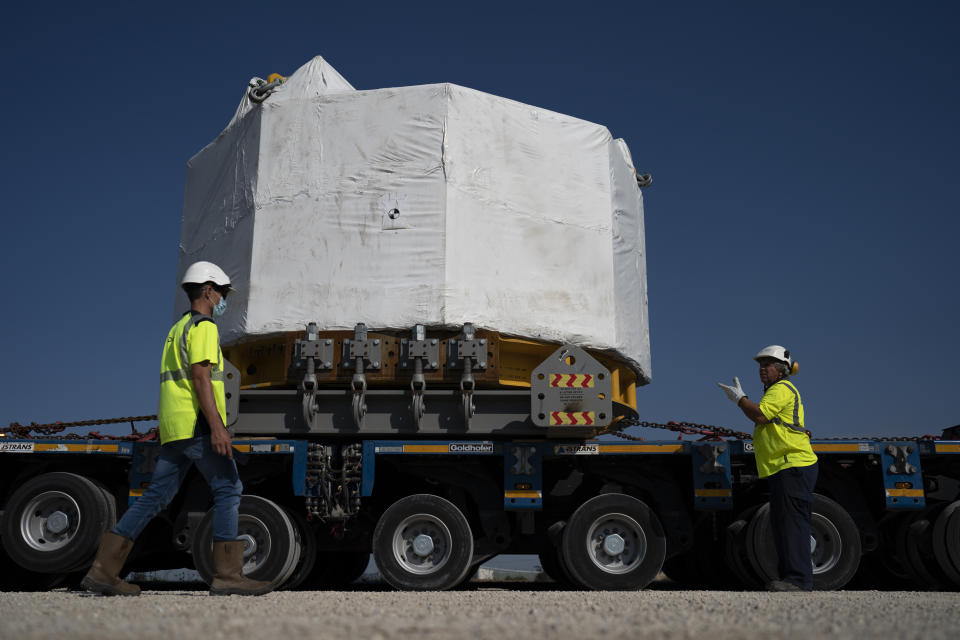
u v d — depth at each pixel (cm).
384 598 514
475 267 754
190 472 763
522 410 742
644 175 973
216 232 844
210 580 718
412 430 743
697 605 426
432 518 733
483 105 795
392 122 786
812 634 292
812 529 752
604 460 787
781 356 721
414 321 736
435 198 759
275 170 801
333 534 769
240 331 770
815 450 762
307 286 764
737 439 798
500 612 385
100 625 309
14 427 847
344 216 773
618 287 827
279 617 348
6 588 841
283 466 759
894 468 755
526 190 795
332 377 730
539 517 809
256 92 834
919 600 492
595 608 410
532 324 762
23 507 777
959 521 744
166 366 530
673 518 764
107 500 780
